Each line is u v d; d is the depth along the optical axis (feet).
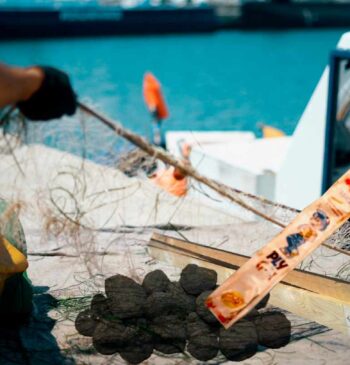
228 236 18.52
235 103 70.69
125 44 115.75
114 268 16.20
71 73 88.99
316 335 13.82
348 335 13.66
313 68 89.30
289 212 17.84
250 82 81.10
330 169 21.44
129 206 20.02
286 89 75.77
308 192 22.35
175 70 91.50
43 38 117.91
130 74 88.38
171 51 108.27
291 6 127.65
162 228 19.19
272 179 23.79
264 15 127.54
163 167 16.06
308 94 72.90
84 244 15.40
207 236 18.58
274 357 12.97
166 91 78.43
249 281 12.03
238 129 61.31
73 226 15.67
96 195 17.90
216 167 25.58
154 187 20.68
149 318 13.07
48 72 10.41
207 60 98.63
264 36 122.01
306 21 128.57
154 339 12.98
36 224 18.92
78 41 118.21
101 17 120.57
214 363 12.76
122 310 13.01
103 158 14.87
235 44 114.21
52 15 117.39
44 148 20.39
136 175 15.49
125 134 11.66
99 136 13.50
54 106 10.57
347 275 15.31
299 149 22.48
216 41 118.62
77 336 13.69
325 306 13.76
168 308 13.05
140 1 131.44
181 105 71.26
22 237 14.15
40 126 13.10
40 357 12.98
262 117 64.18
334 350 13.25
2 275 12.89
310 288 14.07
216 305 11.98
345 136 21.45
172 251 15.84
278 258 12.15
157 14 123.44
